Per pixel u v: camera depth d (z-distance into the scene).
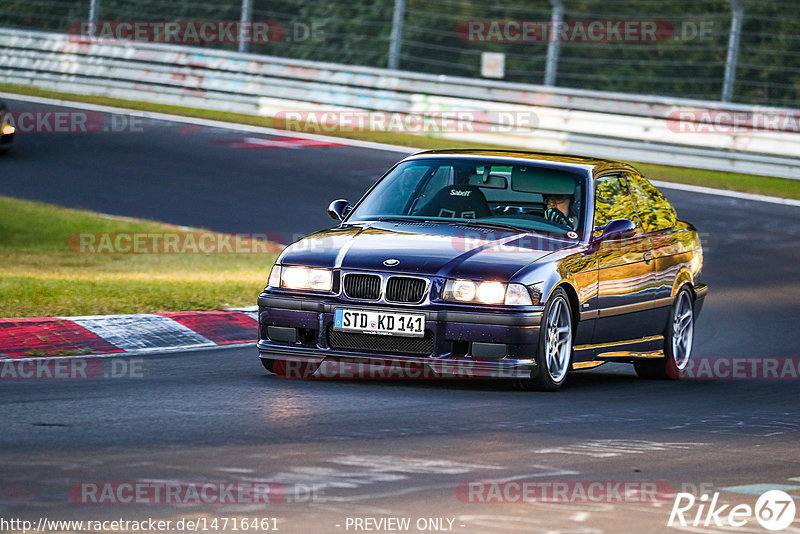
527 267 23.88
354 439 18.44
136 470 15.81
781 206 62.19
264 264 46.06
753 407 24.33
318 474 15.97
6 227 51.28
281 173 64.88
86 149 69.94
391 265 23.69
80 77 87.94
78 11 111.88
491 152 28.20
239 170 65.44
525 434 19.58
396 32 79.25
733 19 72.62
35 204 56.34
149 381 23.78
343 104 79.50
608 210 27.19
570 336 25.03
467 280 23.44
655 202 29.75
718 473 17.41
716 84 99.62
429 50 110.69
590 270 25.61
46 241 49.34
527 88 74.75
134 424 19.02
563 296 24.66
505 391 24.30
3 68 90.75
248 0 84.12
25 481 15.04
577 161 27.83
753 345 34.06
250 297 37.03
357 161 68.62
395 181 27.64
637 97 72.38
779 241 53.97
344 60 111.00
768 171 69.25
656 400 24.66
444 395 23.31
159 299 35.34
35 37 89.62
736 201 62.88
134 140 72.81
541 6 107.06
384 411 21.06
